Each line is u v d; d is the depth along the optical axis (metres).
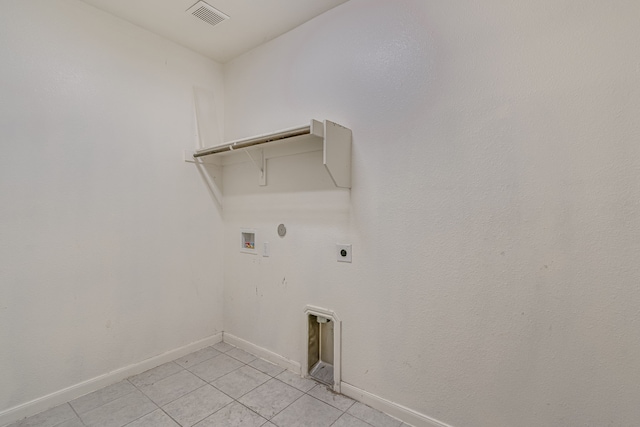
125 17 2.14
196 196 2.62
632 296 1.17
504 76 1.42
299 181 2.21
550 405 1.33
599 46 1.22
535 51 1.35
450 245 1.57
